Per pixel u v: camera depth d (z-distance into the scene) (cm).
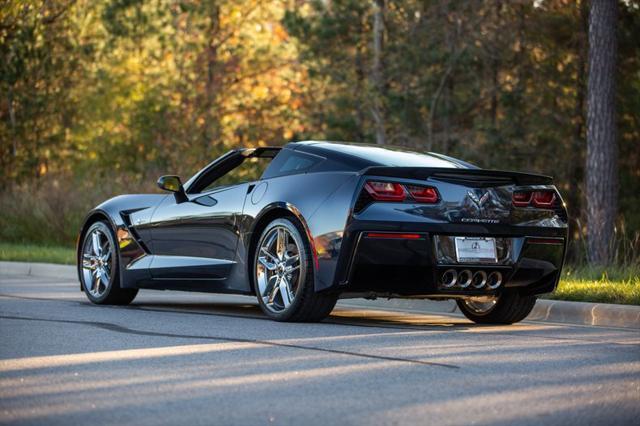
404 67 3653
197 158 4638
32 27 3609
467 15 3588
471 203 891
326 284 885
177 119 4703
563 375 642
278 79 5188
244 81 5175
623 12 3328
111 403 540
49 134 3912
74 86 4084
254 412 518
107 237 1152
